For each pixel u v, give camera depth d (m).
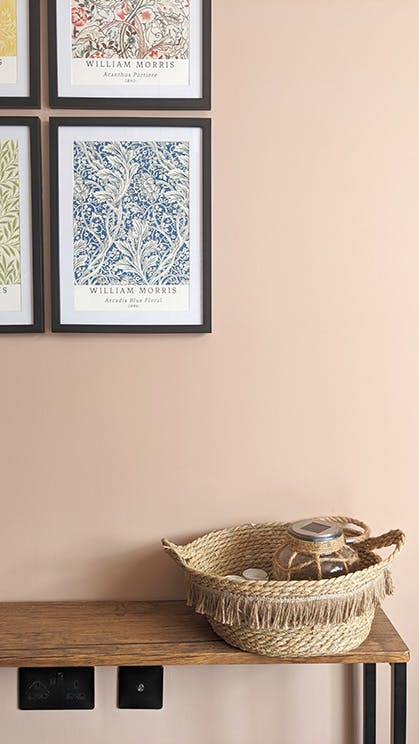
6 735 1.60
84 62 1.51
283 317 1.56
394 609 1.61
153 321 1.54
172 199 1.53
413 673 1.62
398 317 1.57
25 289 1.53
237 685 1.61
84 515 1.58
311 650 1.32
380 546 1.46
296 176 1.54
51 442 1.57
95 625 1.47
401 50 1.53
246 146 1.53
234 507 1.58
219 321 1.55
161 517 1.58
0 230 1.52
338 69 1.53
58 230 1.52
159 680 1.59
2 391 1.56
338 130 1.54
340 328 1.56
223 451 1.58
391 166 1.54
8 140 1.51
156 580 1.59
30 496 1.57
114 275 1.53
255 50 1.52
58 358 1.55
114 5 1.50
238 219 1.54
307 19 1.52
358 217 1.55
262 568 1.56
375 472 1.58
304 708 1.61
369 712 1.58
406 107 1.54
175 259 1.53
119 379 1.56
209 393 1.57
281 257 1.55
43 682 1.57
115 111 1.53
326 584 1.26
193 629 1.46
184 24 1.51
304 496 1.58
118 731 1.60
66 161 1.52
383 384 1.58
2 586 1.59
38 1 1.50
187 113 1.53
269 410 1.57
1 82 1.51
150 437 1.57
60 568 1.59
